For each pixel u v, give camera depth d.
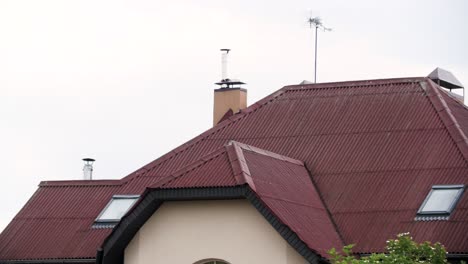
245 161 31.22
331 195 34.56
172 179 30.59
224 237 30.42
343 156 35.97
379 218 33.22
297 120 38.06
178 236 30.91
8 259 37.09
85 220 37.66
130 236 31.39
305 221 31.16
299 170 35.16
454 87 45.09
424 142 35.41
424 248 29.17
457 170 33.88
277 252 29.78
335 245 31.55
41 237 37.50
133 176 38.59
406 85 38.19
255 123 38.41
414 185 33.91
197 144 38.31
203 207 30.78
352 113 37.66
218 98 45.91
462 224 31.77
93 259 36.06
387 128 36.56
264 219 30.03
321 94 38.91
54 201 39.00
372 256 28.11
